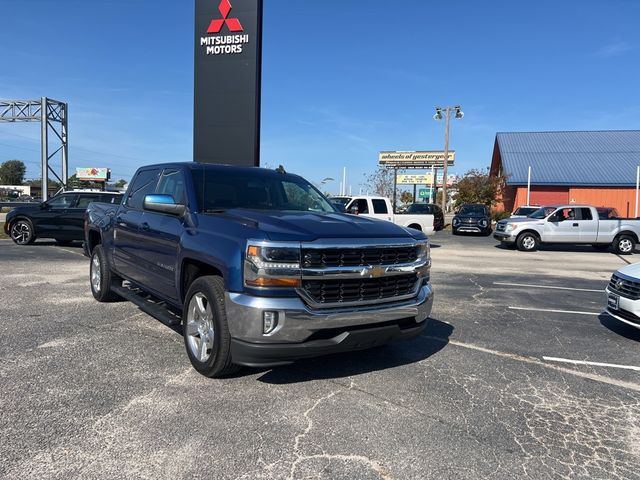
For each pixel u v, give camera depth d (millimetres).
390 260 4289
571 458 3205
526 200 36781
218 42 15719
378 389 4242
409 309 4305
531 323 6855
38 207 15406
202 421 3523
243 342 3809
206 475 2865
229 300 3883
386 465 3043
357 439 3352
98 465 2926
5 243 16219
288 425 3512
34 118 38438
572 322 6988
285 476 2883
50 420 3469
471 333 6215
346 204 17141
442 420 3695
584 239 18656
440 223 26828
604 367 5059
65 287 8438
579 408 4008
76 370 4449
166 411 3664
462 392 4246
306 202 5680
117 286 6918
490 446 3328
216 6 15672
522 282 10703
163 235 5129
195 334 4496
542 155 39656
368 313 4031
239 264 3863
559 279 11312
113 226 6703
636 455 3271
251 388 4152
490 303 8227
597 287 10297
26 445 3127
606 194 35594
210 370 4211
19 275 9672
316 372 4594
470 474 2982
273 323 3740
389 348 5441
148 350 5059
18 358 4734
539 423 3703
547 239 18703
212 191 5125
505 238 19250
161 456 3049
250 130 15672
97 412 3613
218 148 15875
